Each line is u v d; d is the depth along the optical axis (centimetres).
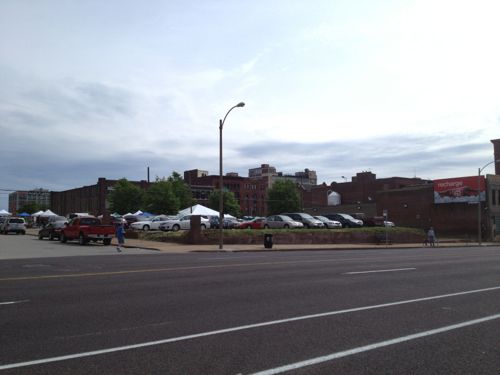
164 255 2394
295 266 1712
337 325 750
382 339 668
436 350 618
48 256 2228
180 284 1197
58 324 748
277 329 721
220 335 683
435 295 1050
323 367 545
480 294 1070
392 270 1588
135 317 801
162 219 4569
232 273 1458
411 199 6794
